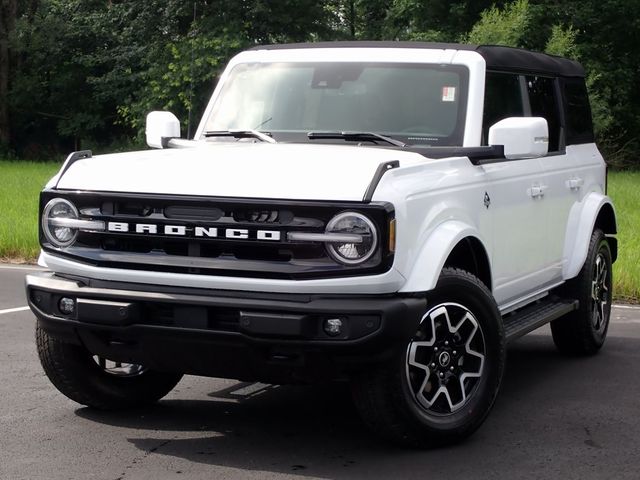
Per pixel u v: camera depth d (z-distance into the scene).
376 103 6.33
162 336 5.06
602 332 8.04
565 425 5.88
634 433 5.71
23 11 50.31
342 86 6.46
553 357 7.93
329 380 5.06
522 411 6.20
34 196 21.50
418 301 4.98
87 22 47.81
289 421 5.91
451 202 5.45
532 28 35.25
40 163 41.12
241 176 5.09
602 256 8.02
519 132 5.78
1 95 48.53
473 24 38.72
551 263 7.05
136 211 5.18
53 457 5.16
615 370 7.43
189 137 6.94
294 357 4.95
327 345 4.84
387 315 4.83
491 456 5.25
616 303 10.52
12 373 7.00
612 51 39.84
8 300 10.08
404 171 5.14
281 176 5.03
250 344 4.91
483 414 5.50
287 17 40.56
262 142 6.33
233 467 5.03
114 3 48.22
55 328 5.37
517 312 6.89
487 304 5.49
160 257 5.10
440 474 4.95
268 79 6.72
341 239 4.82
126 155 5.72
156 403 6.30
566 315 7.70
